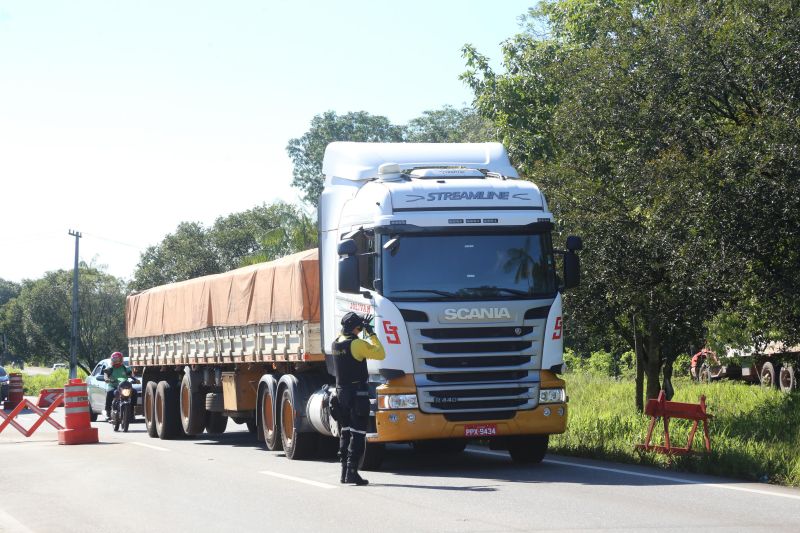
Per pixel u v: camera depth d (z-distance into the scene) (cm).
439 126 9331
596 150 2011
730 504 1166
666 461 1562
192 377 2502
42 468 1816
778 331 1930
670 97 1842
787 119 1627
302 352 1811
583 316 2047
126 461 1902
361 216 1580
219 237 8862
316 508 1202
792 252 1733
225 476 1581
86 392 2442
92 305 10856
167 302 2689
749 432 1739
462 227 1518
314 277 1817
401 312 1483
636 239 1848
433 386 1478
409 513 1143
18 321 11819
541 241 1547
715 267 1678
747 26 1753
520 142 2645
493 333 1498
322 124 9244
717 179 1656
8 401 4853
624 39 1914
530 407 1506
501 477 1475
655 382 2306
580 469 1557
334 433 1656
